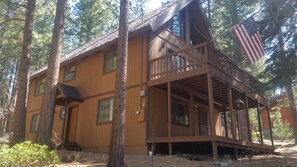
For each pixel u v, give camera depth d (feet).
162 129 42.24
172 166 26.48
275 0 38.29
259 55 32.65
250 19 34.35
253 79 51.37
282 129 90.33
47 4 55.11
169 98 38.42
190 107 50.90
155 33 45.70
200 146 41.81
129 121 42.22
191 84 42.39
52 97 34.45
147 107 40.60
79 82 55.11
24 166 20.39
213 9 81.82
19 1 51.83
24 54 39.65
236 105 56.90
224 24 72.95
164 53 46.70
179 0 55.67
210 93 34.55
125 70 26.02
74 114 54.24
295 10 37.99
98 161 30.40
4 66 100.94
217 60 39.24
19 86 38.29
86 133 49.26
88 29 97.76
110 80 48.34
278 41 43.14
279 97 73.56
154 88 42.83
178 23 53.88
